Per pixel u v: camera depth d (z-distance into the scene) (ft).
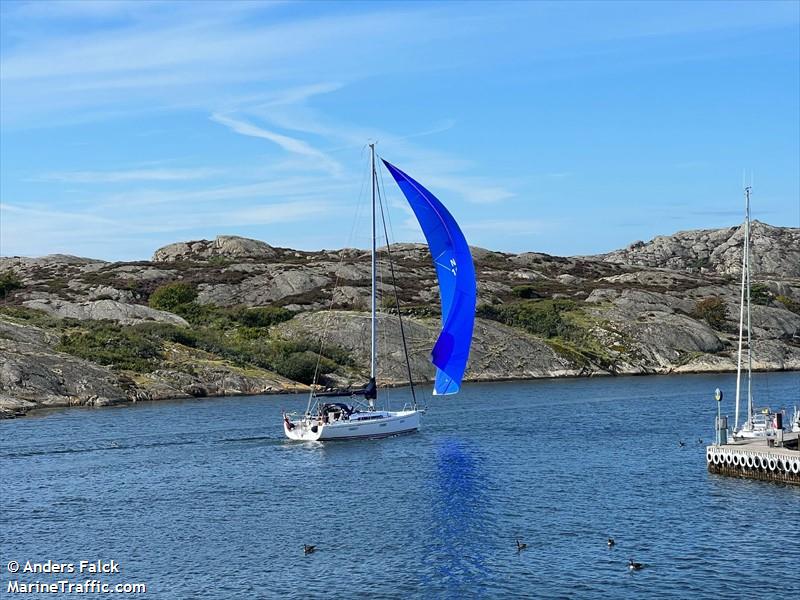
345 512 159.84
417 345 450.71
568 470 195.42
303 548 137.80
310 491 177.47
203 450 226.58
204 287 561.84
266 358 416.26
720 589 116.78
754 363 518.78
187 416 294.25
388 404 338.75
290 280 566.77
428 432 259.39
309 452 223.10
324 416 245.86
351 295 534.37
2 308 436.76
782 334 578.66
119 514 160.86
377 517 155.74
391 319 468.75
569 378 467.52
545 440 241.35
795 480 171.83
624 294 594.24
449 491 175.32
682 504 160.15
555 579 121.60
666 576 122.01
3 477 193.98
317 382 400.26
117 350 380.58
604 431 258.57
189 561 132.46
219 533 147.23
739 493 166.91
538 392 384.06
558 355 485.15
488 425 274.77
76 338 386.93
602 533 142.82
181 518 157.48
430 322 488.85
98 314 466.70
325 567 128.36
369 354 444.14
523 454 217.77
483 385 425.28
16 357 338.95
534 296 603.67
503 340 482.69
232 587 120.98
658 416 295.28
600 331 528.22
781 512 151.64
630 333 527.81
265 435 250.16
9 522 156.15
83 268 624.18
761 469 178.09
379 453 221.25
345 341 449.06
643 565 126.62
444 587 119.34
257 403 337.11
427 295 562.66
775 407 314.55
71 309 474.08
